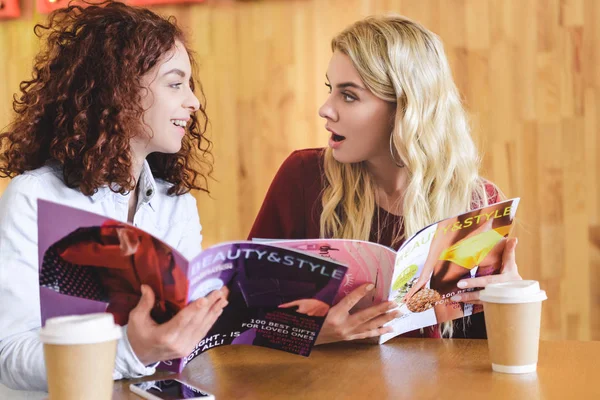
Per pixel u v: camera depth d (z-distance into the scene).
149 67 1.40
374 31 1.66
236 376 1.13
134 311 1.06
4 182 3.03
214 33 2.88
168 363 1.15
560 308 2.65
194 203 1.68
